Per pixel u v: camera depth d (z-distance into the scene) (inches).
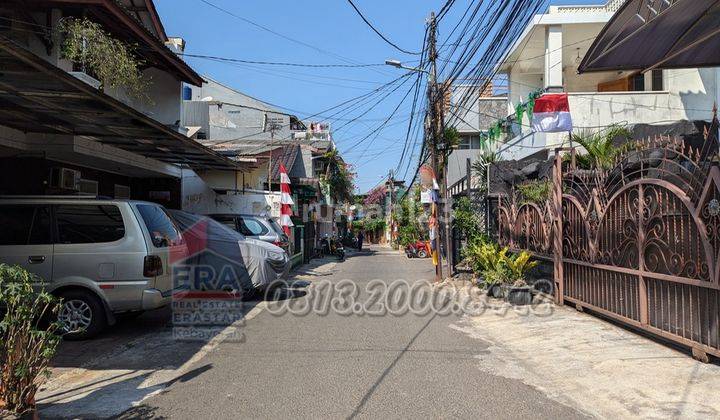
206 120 1020.5
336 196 1636.3
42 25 379.2
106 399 212.4
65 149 403.2
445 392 219.1
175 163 583.5
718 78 636.1
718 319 228.2
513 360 270.8
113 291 309.9
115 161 470.6
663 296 269.9
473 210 686.5
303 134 1519.4
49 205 319.6
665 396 206.7
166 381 235.6
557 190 409.7
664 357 254.8
